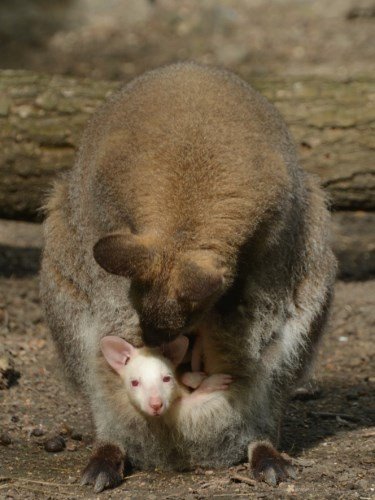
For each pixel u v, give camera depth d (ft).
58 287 41.60
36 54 113.91
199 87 37.68
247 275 36.78
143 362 36.91
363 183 62.39
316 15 123.34
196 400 37.37
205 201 34.35
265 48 115.03
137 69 110.01
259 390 38.68
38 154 61.11
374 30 118.83
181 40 118.32
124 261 31.91
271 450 37.68
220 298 35.81
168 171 35.01
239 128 36.17
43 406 45.34
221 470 38.34
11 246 70.85
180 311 32.65
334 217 78.18
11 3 122.11
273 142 37.47
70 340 41.57
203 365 38.63
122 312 38.52
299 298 40.27
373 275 66.95
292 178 37.96
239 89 38.63
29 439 41.70
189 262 32.30
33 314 57.16
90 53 114.42
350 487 35.01
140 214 34.65
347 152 62.08
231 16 122.72
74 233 40.88
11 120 61.11
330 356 53.93
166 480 37.32
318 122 61.98
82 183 39.93
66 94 61.46
